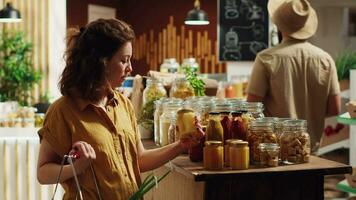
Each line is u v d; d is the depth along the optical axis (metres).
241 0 9.55
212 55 10.06
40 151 2.40
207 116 2.84
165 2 10.44
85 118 2.38
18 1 7.28
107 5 10.65
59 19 7.40
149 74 4.01
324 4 10.84
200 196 2.57
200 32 10.12
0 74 7.05
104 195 2.37
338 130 7.64
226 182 2.51
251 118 2.73
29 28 7.34
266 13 9.52
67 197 2.40
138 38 10.90
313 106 4.19
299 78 4.14
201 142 2.69
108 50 2.35
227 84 8.02
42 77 7.32
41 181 2.35
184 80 3.63
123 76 2.41
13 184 4.32
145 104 3.68
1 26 7.27
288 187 2.61
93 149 2.27
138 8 10.85
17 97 7.12
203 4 10.07
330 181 7.55
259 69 4.16
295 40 4.19
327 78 4.17
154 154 2.66
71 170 2.27
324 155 8.44
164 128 3.14
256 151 2.62
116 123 2.46
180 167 2.59
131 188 2.44
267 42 9.56
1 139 4.31
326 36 11.04
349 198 6.61
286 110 4.12
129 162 2.48
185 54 10.29
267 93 4.20
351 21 11.04
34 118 5.61
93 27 2.37
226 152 2.57
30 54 7.31
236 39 9.62
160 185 3.27
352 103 4.25
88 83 2.35
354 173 4.36
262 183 2.57
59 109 2.39
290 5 4.16
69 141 2.38
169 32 10.43
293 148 2.67
